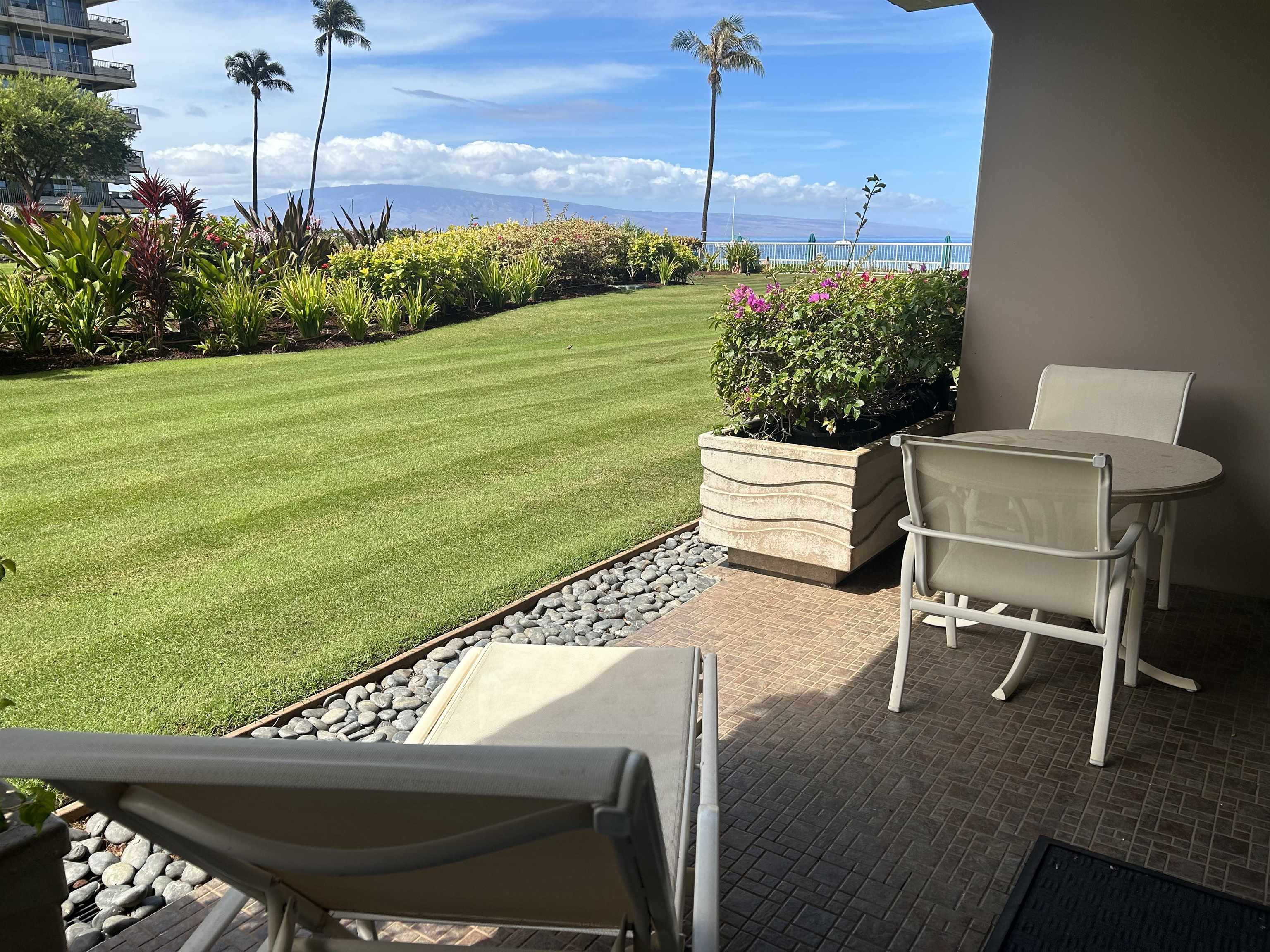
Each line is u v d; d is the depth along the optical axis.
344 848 1.03
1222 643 3.33
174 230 10.68
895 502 4.04
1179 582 3.94
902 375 4.55
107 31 52.81
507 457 5.71
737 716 2.81
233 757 0.81
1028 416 4.19
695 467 5.52
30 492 4.95
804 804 2.36
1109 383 3.76
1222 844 2.20
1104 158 3.80
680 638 3.36
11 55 49.25
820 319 4.26
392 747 0.80
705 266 22.25
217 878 1.15
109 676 2.91
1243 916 1.96
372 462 5.58
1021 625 2.59
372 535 4.29
